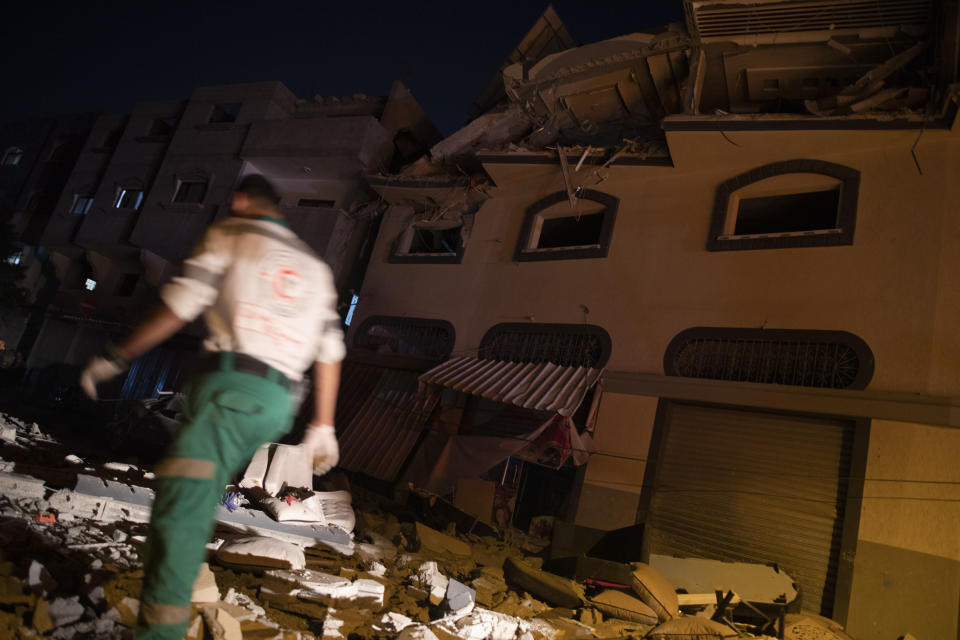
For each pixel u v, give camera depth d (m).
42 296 27.94
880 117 10.22
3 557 3.38
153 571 1.96
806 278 10.53
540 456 11.12
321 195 21.92
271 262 2.20
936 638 7.81
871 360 9.51
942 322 9.15
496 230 15.32
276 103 23.38
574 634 5.90
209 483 2.02
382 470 13.48
